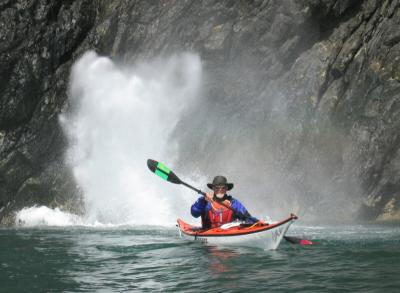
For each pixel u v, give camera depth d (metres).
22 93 15.73
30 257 5.50
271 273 4.18
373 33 14.23
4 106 15.48
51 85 16.33
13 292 3.68
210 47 16.30
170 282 3.93
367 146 13.23
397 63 13.19
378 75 13.46
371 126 13.27
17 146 15.48
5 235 9.05
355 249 5.64
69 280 4.08
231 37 16.20
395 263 4.62
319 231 8.65
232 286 3.72
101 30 17.28
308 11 15.10
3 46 15.70
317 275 4.07
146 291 3.64
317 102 14.52
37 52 16.17
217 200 6.42
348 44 14.56
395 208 12.95
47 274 4.36
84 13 17.22
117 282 3.98
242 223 6.10
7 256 5.62
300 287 3.65
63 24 16.78
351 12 15.00
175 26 16.94
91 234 8.83
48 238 8.12
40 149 15.77
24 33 16.06
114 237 8.00
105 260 5.15
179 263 4.81
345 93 14.19
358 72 14.05
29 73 15.91
